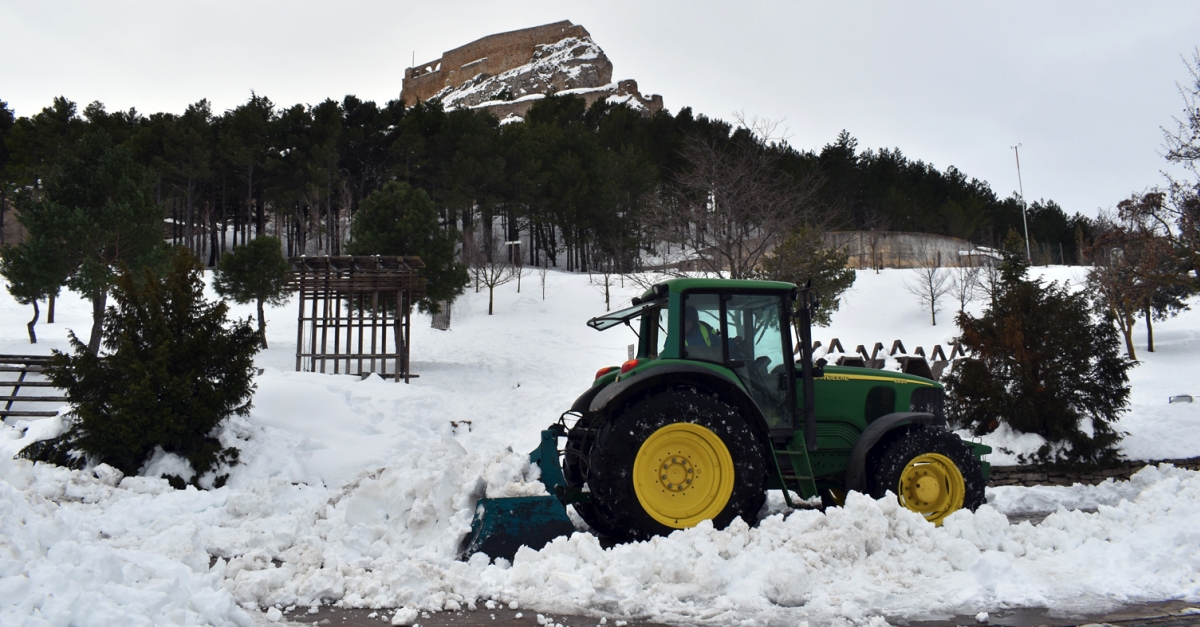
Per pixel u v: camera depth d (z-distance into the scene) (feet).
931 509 18.15
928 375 32.53
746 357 19.01
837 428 20.06
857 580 13.67
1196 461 27.96
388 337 86.89
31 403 39.96
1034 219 193.26
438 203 137.39
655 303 20.61
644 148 146.92
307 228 152.46
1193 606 12.62
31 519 12.14
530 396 44.96
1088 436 27.66
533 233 167.63
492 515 15.20
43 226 59.26
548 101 201.46
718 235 58.85
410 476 16.80
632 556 13.92
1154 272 48.26
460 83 415.44
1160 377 69.82
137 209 62.13
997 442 28.63
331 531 16.52
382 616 12.32
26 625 8.66
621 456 16.30
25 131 130.82
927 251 151.64
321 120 147.64
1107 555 14.78
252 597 12.99
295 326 92.27
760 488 16.75
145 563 12.32
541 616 12.04
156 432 24.80
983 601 12.84
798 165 115.03
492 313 108.37
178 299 26.78
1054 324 28.91
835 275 75.31
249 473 25.81
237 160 138.10
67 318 90.53
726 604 12.56
